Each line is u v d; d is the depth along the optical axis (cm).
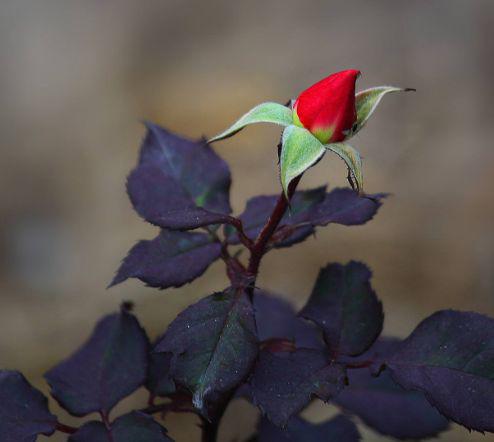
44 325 118
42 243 138
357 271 55
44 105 172
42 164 156
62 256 135
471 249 116
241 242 53
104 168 152
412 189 129
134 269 53
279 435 57
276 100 158
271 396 51
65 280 129
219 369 50
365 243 119
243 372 50
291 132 50
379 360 53
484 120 145
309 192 56
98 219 141
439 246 118
